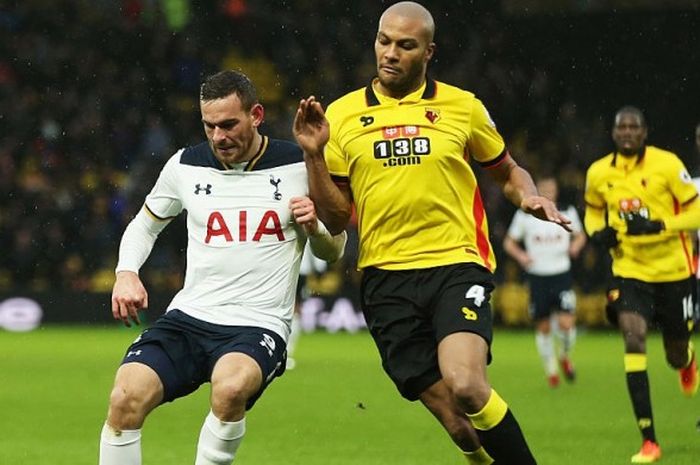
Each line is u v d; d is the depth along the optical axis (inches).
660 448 874.1
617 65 2652.6
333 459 828.6
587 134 2618.1
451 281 581.0
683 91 2632.9
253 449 873.5
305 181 581.9
